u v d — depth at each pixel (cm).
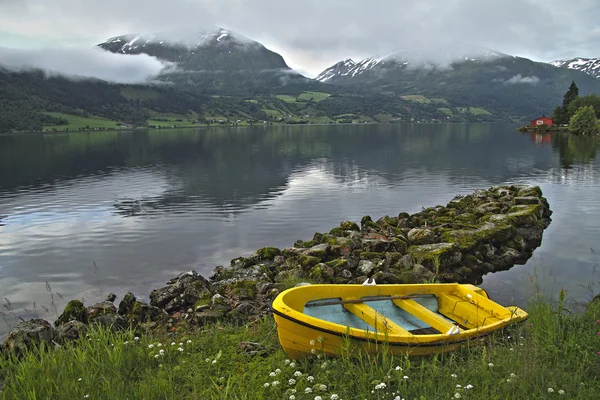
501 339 813
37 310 1373
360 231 2147
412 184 4088
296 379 686
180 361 778
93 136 15900
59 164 6128
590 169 5044
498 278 1667
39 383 664
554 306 1103
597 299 1126
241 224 2558
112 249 2072
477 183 4122
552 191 3588
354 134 15100
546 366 658
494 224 2098
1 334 1180
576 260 1841
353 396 620
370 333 716
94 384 668
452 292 1041
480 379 644
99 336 873
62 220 2700
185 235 2309
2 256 1986
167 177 4647
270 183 4181
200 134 16325
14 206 3155
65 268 1803
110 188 3925
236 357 801
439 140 11112
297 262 1645
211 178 4553
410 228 2262
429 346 744
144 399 627
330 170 5181
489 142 10044
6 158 7181
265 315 1132
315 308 874
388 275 1493
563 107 16138
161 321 1134
